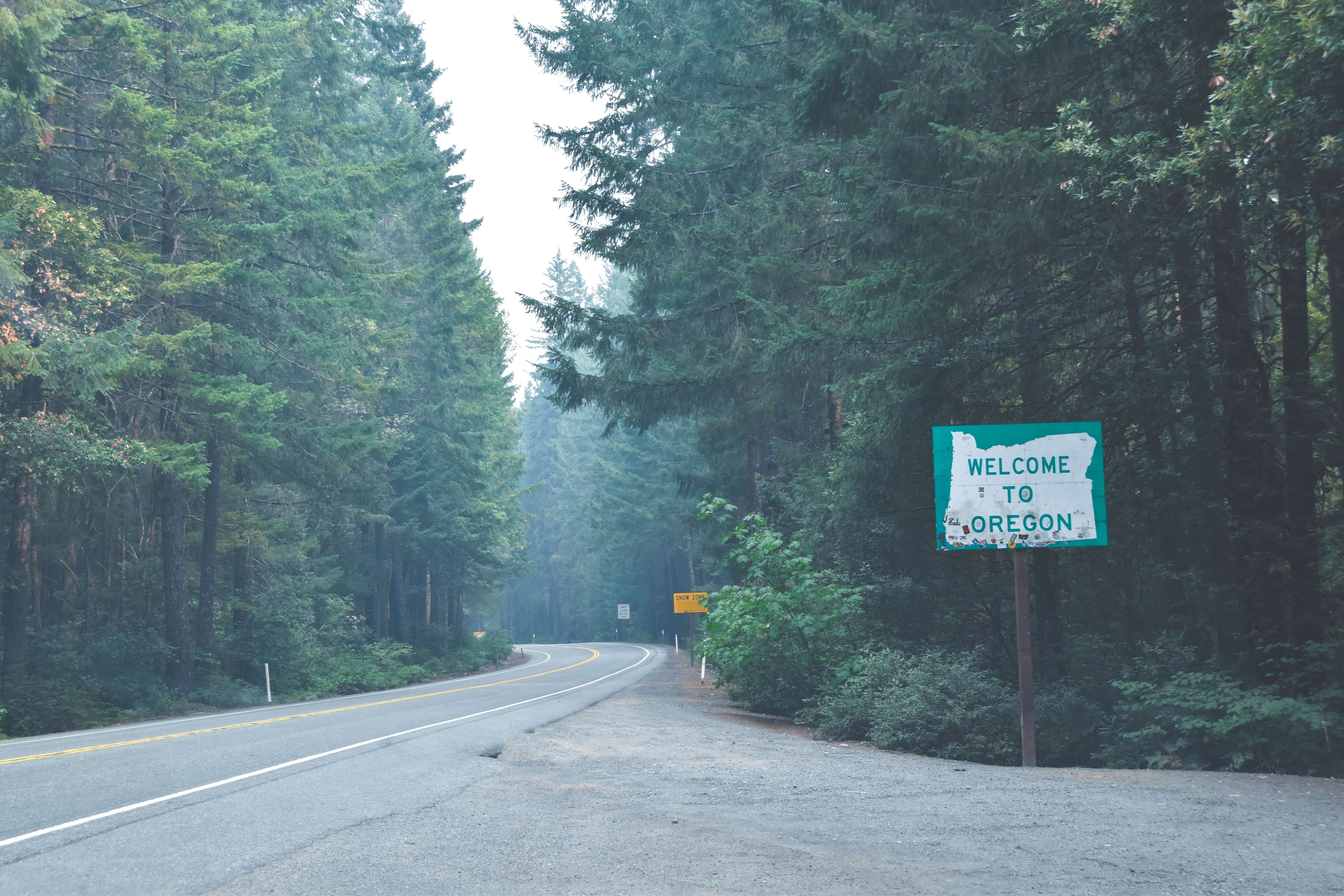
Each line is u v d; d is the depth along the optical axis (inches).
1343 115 322.7
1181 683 424.8
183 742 482.9
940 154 461.4
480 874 205.9
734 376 901.8
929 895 184.9
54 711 733.3
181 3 876.6
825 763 393.7
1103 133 454.9
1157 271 531.8
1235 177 371.6
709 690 1010.1
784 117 808.3
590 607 3941.9
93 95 898.7
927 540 629.0
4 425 727.7
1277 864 205.2
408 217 1663.4
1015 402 590.9
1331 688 392.5
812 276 800.9
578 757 416.8
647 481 2588.6
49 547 962.1
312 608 1366.9
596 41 905.5
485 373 1838.1
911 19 490.6
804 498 802.8
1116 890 186.4
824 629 657.0
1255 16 311.4
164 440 850.8
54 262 767.1
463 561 1999.3
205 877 204.8
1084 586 623.8
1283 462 505.0
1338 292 402.9
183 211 927.7
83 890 195.5
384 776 352.2
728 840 237.8
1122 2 387.5
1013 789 309.4
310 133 1093.8
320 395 1107.9
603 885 196.5
